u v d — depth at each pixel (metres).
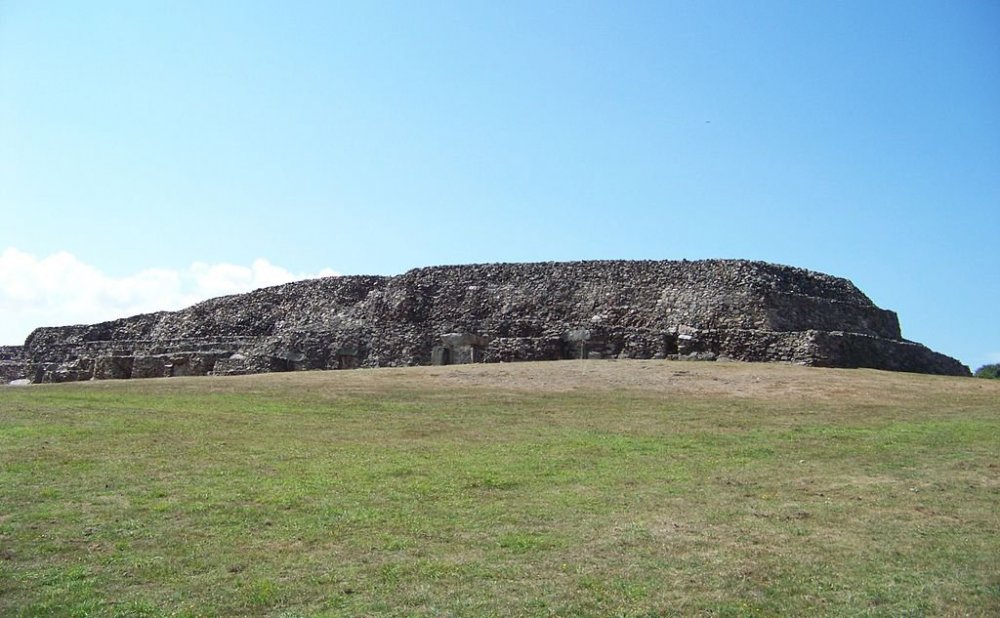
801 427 30.25
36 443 24.14
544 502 19.64
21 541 16.14
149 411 31.48
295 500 19.23
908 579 15.01
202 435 26.73
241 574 14.92
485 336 61.09
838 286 64.62
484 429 29.59
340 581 14.66
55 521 17.30
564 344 58.25
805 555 16.19
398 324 65.25
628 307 61.00
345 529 17.36
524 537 17.03
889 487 21.39
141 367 69.25
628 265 64.06
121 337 79.31
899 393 39.41
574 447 26.22
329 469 22.39
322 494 19.84
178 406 33.41
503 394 39.03
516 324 60.94
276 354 65.88
